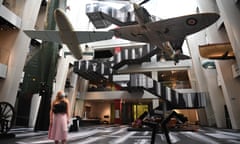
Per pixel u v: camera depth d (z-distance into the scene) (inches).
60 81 653.9
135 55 755.4
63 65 671.8
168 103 619.8
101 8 733.3
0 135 256.4
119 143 228.5
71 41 395.5
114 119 893.2
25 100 563.8
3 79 382.6
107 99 852.6
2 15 354.0
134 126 481.1
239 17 353.4
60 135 142.8
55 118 146.6
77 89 855.7
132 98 803.4
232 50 446.6
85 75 832.3
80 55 476.1
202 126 668.1
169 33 471.5
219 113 597.0
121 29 494.3
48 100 430.3
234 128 491.8
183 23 425.4
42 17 583.5
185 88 786.2
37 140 246.5
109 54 1000.9
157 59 836.0
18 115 551.5
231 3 367.6
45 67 446.9
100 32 372.8
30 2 431.8
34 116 543.2
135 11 431.2
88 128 531.2
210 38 545.0
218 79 594.6
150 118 180.2
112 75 692.7
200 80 699.4
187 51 828.0
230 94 495.5
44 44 462.3
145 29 471.5
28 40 428.5
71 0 744.3
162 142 243.6
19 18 403.2
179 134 368.2
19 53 406.3
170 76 962.1
